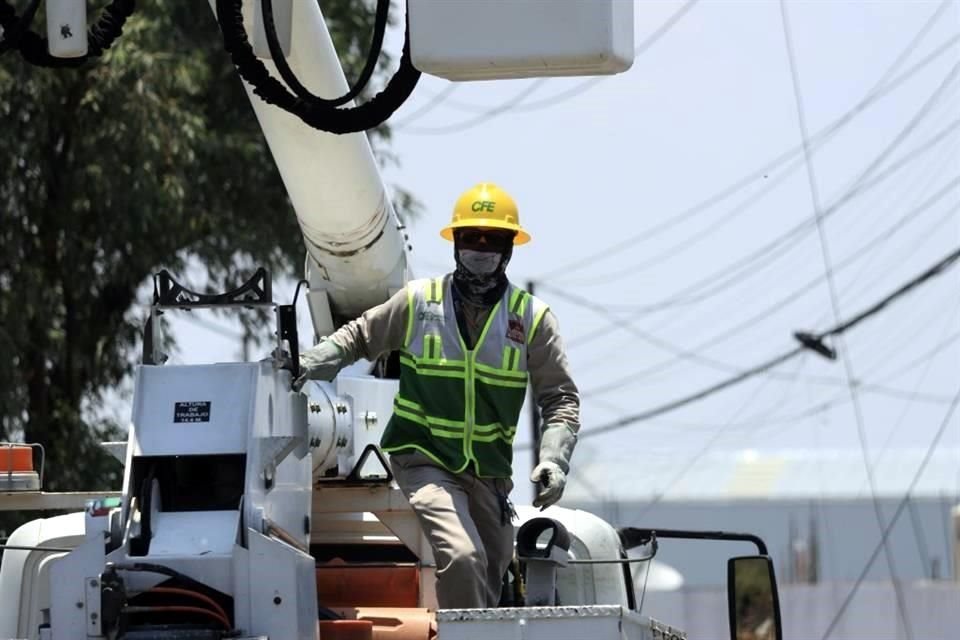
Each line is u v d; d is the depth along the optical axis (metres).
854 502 85.00
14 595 19.11
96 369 46.25
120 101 42.72
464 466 16.09
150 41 42.75
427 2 12.72
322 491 18.95
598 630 13.38
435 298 16.41
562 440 16.03
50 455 44.25
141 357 15.62
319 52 16.95
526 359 16.47
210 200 46.00
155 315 15.70
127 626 14.33
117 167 43.06
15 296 42.59
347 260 19.88
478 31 12.69
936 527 83.12
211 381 15.32
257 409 15.22
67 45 14.95
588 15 12.57
